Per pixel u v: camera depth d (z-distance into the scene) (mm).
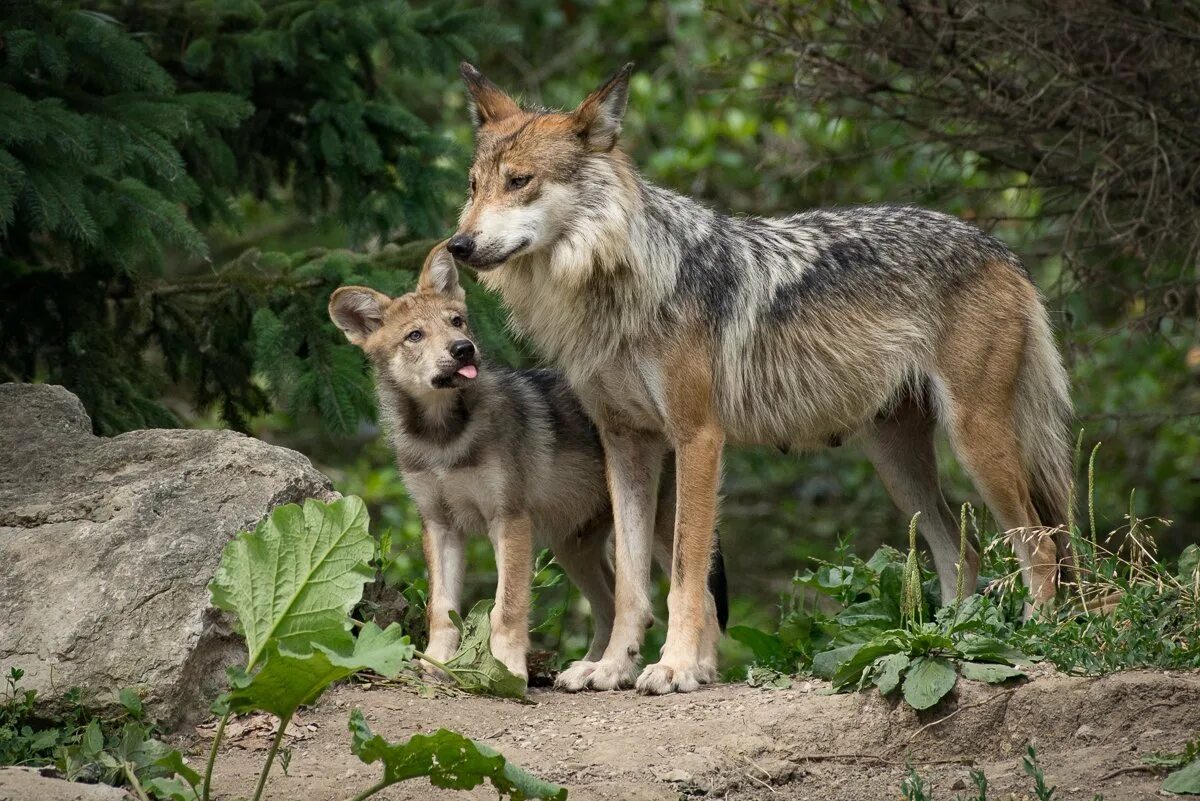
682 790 8008
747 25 15695
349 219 14375
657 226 10461
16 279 13148
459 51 14844
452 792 7770
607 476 10828
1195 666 8633
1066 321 15484
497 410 10469
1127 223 14219
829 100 15945
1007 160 15859
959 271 11156
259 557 7078
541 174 10172
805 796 8055
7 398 10586
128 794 7219
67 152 11242
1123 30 14141
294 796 7656
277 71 14336
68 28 12125
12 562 8977
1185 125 14453
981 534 11344
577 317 10406
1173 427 20234
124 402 13180
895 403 11297
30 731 8188
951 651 8820
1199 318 15273
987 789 7832
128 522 9133
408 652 6910
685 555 10242
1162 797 7352
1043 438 11492
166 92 12672
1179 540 20844
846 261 11062
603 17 25531
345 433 12734
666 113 23938
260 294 13445
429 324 10406
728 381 10625
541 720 9188
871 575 11062
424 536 10727
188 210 14562
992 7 14539
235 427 14609
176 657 8609
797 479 22875
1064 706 8359
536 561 12430
